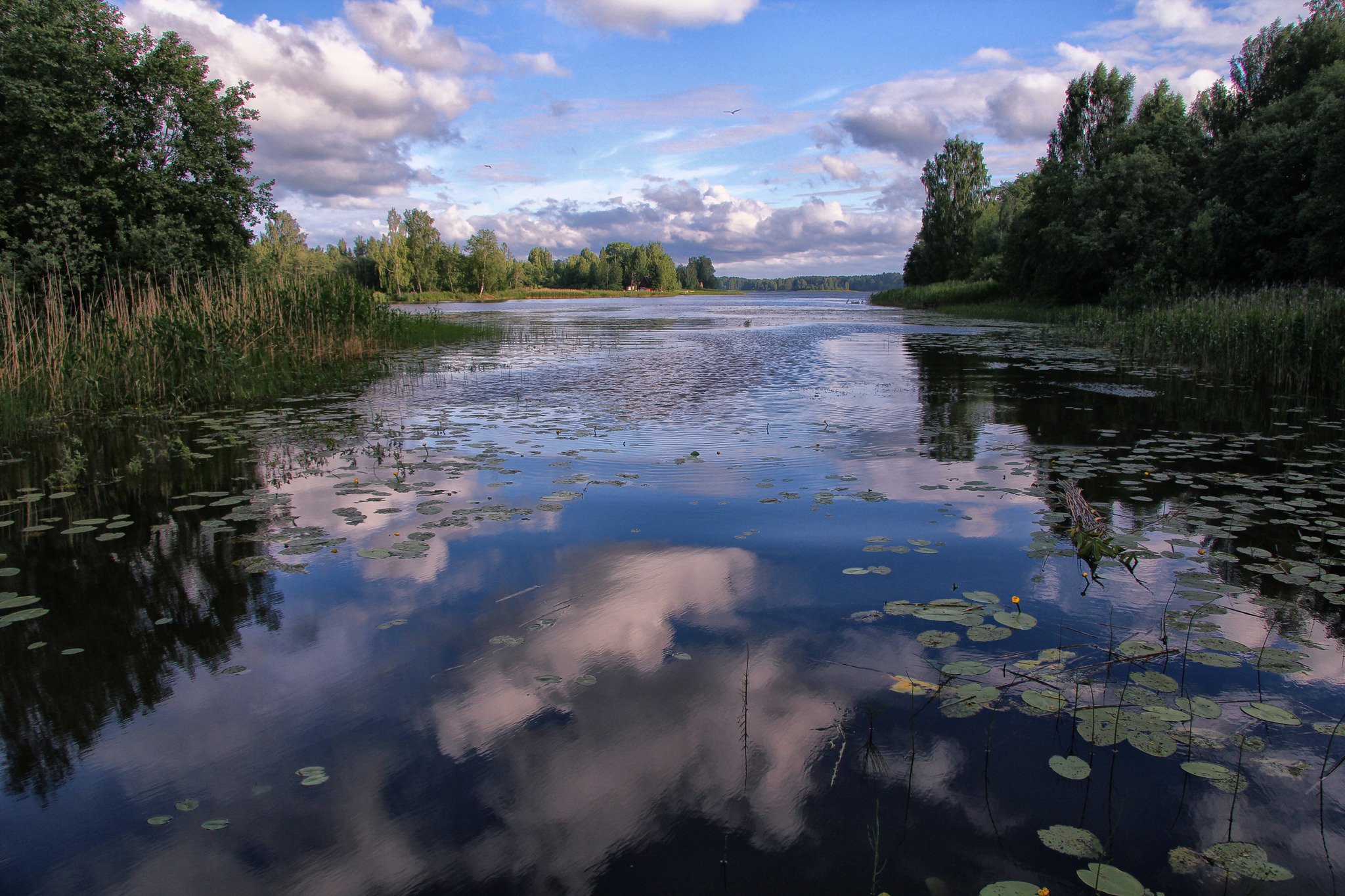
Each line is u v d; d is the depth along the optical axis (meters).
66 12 14.24
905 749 2.15
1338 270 18.11
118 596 3.30
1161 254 22.50
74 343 9.21
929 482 4.98
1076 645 2.74
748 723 2.29
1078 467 5.36
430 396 9.32
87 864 1.77
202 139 16.16
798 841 1.80
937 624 2.91
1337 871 1.68
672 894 1.64
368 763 2.13
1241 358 10.42
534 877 1.70
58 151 14.17
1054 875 1.68
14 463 5.95
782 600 3.15
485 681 2.54
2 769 2.15
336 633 2.91
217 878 1.72
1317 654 2.66
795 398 8.84
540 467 5.47
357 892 1.66
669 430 6.89
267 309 12.39
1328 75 21.34
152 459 5.95
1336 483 4.86
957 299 40.69
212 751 2.20
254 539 3.99
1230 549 3.70
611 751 2.16
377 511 4.46
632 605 3.13
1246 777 2.01
